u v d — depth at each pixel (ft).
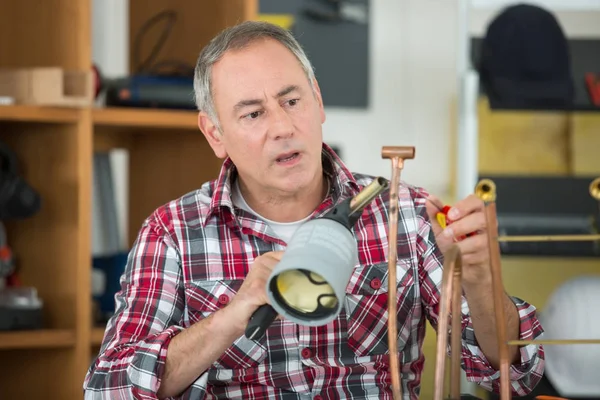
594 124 14.24
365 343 6.57
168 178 11.23
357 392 6.48
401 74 16.70
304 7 15.99
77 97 9.33
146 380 5.88
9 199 9.19
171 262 6.71
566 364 11.03
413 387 6.75
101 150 11.20
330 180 6.86
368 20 16.31
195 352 5.80
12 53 9.91
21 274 10.04
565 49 13.20
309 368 6.47
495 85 13.09
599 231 12.97
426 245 6.80
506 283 14.51
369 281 6.66
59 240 9.68
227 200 6.66
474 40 13.69
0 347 9.11
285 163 6.23
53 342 9.36
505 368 4.91
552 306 11.25
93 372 6.23
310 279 4.42
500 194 13.83
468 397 6.09
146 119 9.93
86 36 9.44
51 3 9.64
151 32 11.41
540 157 14.24
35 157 9.85
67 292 9.63
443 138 16.72
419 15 16.70
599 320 10.93
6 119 9.07
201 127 6.86
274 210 6.68
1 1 9.96
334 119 16.47
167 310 6.60
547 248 12.86
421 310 6.85
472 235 5.52
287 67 6.22
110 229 11.75
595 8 14.16
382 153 4.83
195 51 10.88
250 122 6.24
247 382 6.47
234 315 5.51
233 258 6.70
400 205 6.89
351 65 16.34
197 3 10.86
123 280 6.85
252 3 10.28
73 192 9.52
